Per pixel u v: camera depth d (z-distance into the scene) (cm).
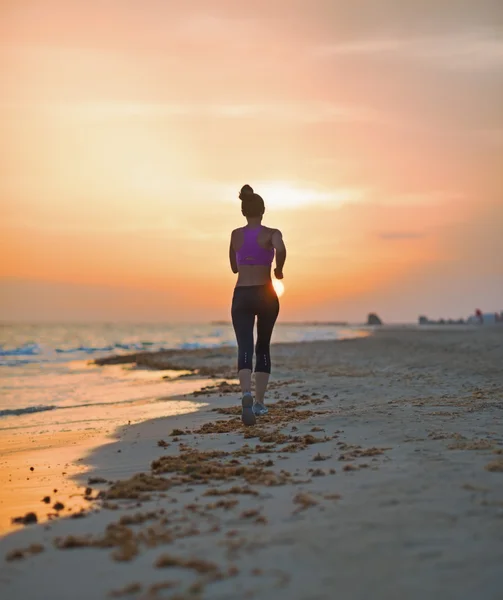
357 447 470
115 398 1075
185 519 306
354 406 742
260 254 650
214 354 2406
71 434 676
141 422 738
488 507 292
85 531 303
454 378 1072
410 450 441
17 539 297
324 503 316
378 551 246
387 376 1188
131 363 2152
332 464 414
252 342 645
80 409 923
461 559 235
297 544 258
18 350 3184
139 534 284
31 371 1800
